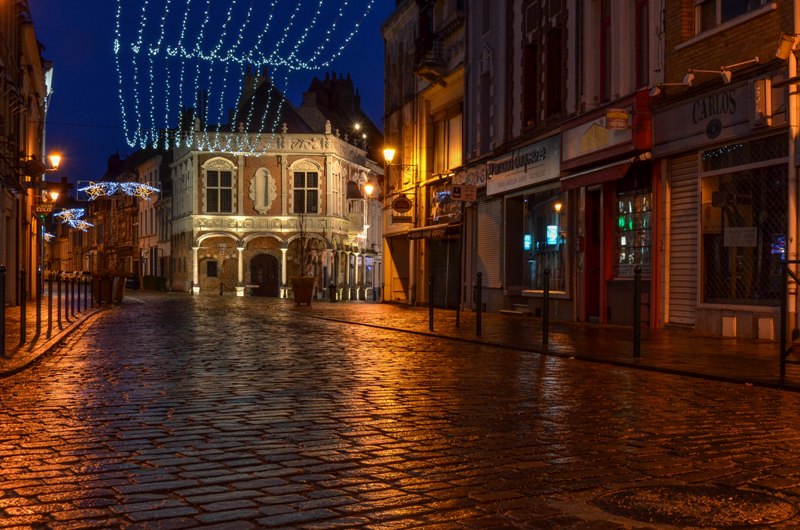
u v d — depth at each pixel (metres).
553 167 20.72
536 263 22.55
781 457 5.23
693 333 15.23
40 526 3.75
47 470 4.81
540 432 6.00
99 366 10.17
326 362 10.71
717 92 14.60
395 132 34.53
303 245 32.09
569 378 9.12
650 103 16.53
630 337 14.40
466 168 26.84
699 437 5.86
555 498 4.23
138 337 14.80
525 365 10.43
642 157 16.48
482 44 25.83
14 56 28.48
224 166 53.75
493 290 25.00
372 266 64.38
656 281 16.59
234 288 53.72
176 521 3.82
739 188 14.35
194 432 5.98
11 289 27.70
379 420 6.47
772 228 13.60
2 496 4.25
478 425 6.27
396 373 9.53
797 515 3.91
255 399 7.54
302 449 5.40
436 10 29.77
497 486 4.48
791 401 7.57
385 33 35.38
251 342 13.84
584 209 19.58
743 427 6.26
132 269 76.00
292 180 54.12
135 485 4.47
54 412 6.82
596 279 19.55
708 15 15.27
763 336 13.59
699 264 15.30
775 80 13.31
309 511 3.99
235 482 4.55
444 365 10.40
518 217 24.02
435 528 3.73
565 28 20.55
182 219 55.94
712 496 4.26
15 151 26.80
